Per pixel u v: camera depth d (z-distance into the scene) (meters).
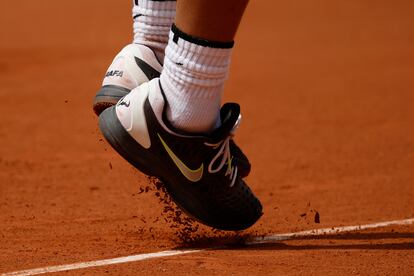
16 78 44.47
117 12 74.50
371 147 28.55
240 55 55.00
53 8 77.50
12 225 16.98
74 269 13.07
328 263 13.30
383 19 73.44
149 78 14.34
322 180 23.31
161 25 14.45
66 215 18.09
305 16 75.31
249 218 13.89
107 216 17.94
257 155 27.39
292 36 64.00
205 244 14.95
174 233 16.00
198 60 12.55
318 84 43.91
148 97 13.06
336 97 39.94
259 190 21.86
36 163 25.31
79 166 24.84
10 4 80.12
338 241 15.20
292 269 12.86
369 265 13.19
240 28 68.38
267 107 37.31
